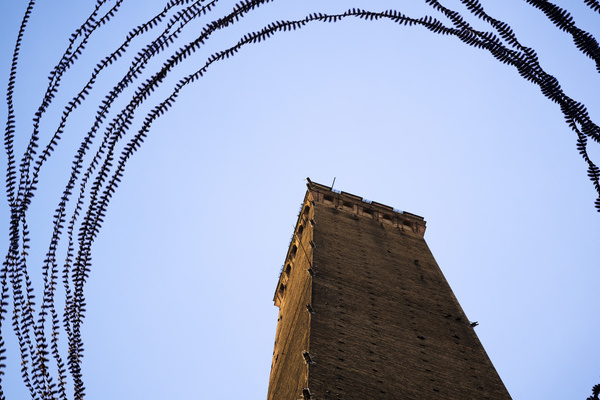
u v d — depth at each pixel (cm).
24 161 703
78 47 718
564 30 682
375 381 2922
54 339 723
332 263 4044
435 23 754
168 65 755
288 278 4950
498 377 3288
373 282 3956
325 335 3172
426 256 4753
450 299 4072
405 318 3641
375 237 4778
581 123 681
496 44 724
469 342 3588
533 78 705
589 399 643
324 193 5219
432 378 3108
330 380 2814
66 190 765
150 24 731
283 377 3391
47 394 695
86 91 726
